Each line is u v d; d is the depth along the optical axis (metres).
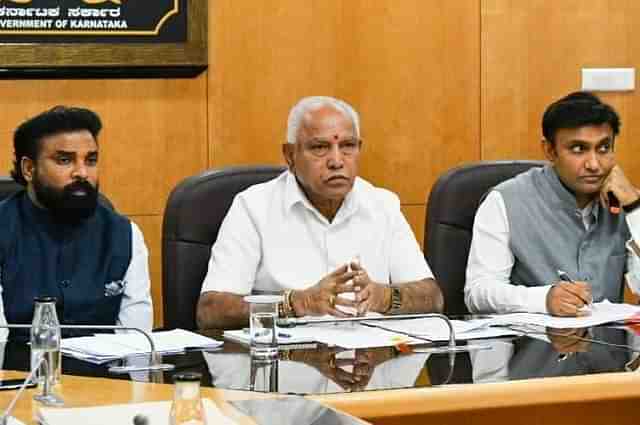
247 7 5.05
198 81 5.02
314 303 3.09
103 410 2.02
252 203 3.45
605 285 3.67
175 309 3.44
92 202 3.22
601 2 5.36
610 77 5.38
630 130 5.41
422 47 5.24
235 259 3.39
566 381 2.36
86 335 2.99
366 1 5.18
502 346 2.75
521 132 5.34
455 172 3.80
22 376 2.39
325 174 3.36
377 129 5.21
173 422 1.65
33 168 3.22
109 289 3.28
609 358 2.60
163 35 4.88
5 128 4.80
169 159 5.01
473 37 5.29
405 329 2.97
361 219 3.54
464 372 2.43
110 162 4.94
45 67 4.77
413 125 5.25
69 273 3.25
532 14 5.32
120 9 4.82
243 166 3.58
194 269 3.45
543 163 3.87
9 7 4.72
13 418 1.98
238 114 5.07
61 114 3.22
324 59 5.14
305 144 3.37
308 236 3.48
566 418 2.39
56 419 1.96
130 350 2.65
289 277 3.44
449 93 5.28
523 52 5.32
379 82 5.21
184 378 1.66
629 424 2.44
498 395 2.29
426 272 3.56
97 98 4.90
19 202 3.28
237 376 2.38
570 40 5.35
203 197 3.48
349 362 2.53
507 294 3.44
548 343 2.79
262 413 2.02
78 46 4.79
